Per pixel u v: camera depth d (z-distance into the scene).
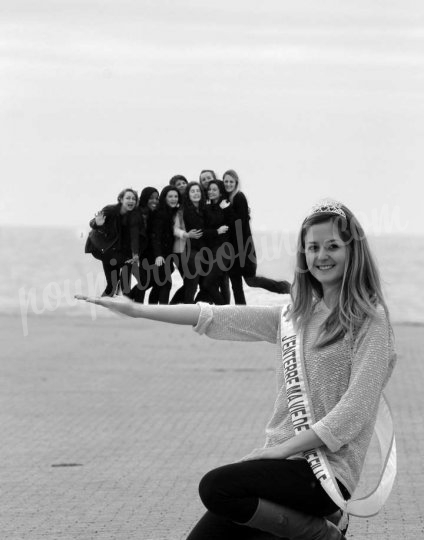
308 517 4.90
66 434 12.44
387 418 5.12
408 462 10.45
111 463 10.63
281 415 5.07
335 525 5.21
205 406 14.61
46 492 9.28
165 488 9.40
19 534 7.82
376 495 4.94
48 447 11.58
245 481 4.80
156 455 11.04
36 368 19.08
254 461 4.87
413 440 11.70
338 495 4.77
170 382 17.25
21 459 10.88
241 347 23.11
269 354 21.67
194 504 8.77
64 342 24.06
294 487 4.82
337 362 4.91
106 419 13.53
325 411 4.91
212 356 21.27
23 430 12.73
